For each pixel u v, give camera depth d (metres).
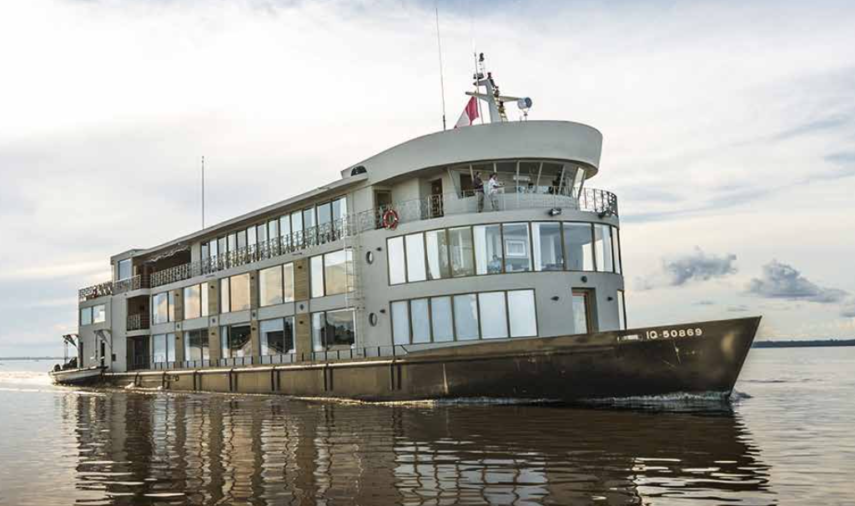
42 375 89.12
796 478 10.66
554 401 21.89
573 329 25.33
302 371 29.53
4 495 11.30
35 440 18.31
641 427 16.02
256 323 34.69
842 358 85.38
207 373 36.12
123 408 27.56
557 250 25.62
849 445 13.39
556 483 10.59
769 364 62.28
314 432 17.33
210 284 38.44
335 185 30.19
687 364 20.31
